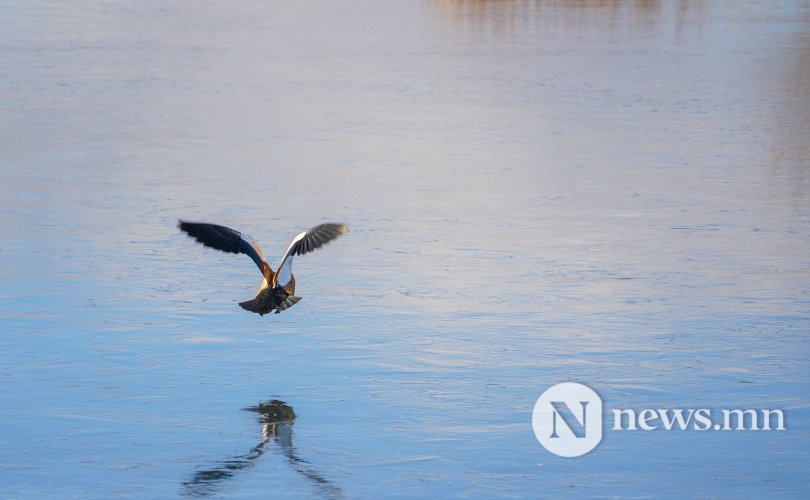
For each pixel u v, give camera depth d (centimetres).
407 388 1316
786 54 4566
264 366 1384
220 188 2348
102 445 1171
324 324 1534
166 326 1518
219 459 1141
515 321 1547
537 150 2783
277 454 1153
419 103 3453
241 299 1641
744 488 1084
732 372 1364
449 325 1529
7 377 1334
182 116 3216
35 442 1175
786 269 1791
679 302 1627
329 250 1900
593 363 1393
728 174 2519
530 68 4188
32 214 2106
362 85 3781
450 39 5056
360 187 2373
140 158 2647
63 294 1644
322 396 1294
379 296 1656
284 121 3145
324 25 5591
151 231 2002
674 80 3931
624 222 2098
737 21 5775
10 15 5841
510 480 1100
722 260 1842
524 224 2080
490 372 1364
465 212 2167
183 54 4538
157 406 1264
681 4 6581
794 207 2216
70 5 6419
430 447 1167
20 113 3225
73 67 4141
